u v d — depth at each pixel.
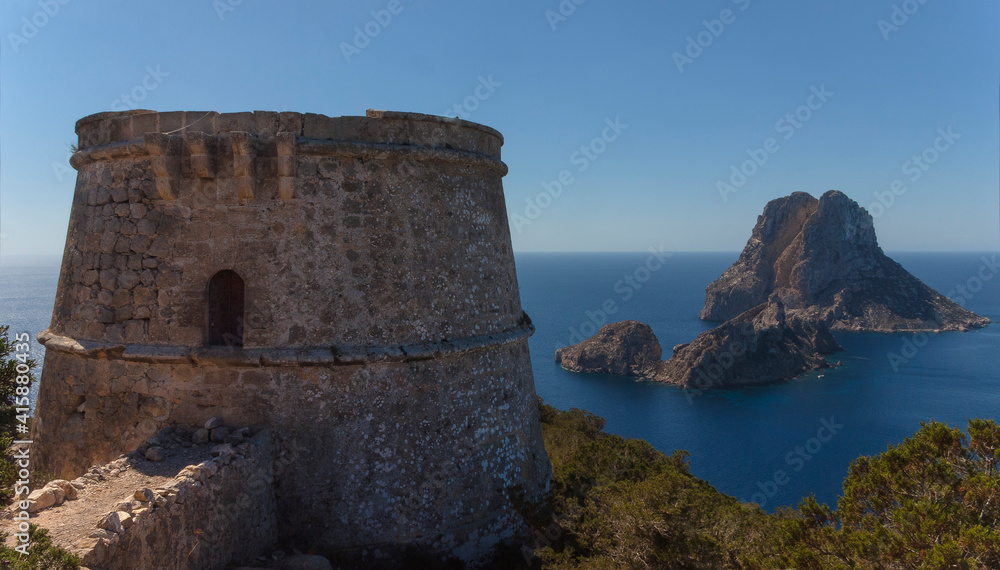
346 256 10.15
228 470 8.36
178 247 9.98
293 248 9.94
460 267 11.37
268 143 9.92
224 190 9.89
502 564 10.78
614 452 16.50
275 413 9.75
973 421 9.23
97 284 10.35
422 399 10.49
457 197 11.48
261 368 9.78
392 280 10.40
